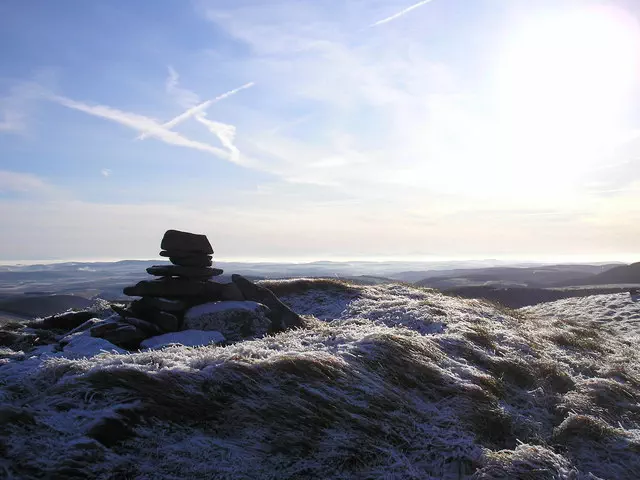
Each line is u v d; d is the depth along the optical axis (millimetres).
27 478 4602
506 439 7301
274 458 5734
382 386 7418
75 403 5848
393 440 6449
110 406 5840
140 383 6262
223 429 6020
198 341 11102
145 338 11227
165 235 13180
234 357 7277
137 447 5402
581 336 15484
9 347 10484
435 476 5969
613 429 7777
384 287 20859
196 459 5422
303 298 18531
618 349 14727
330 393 6883
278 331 12758
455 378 8211
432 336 10352
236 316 12328
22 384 6344
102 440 5320
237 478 5277
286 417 6285
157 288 12430
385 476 5750
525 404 8539
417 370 8164
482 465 6133
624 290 43188
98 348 9539
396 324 12891
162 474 5113
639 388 10281
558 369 10211
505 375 9344
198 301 13195
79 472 4820
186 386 6395
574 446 7363
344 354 8102
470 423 7133
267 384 6805
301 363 7285
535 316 19703
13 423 5238
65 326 13062
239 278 14375
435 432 6730
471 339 10766
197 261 13258
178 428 5844
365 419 6566
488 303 18906
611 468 6875
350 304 17062
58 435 5230
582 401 8797
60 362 7000
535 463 6277
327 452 5934
